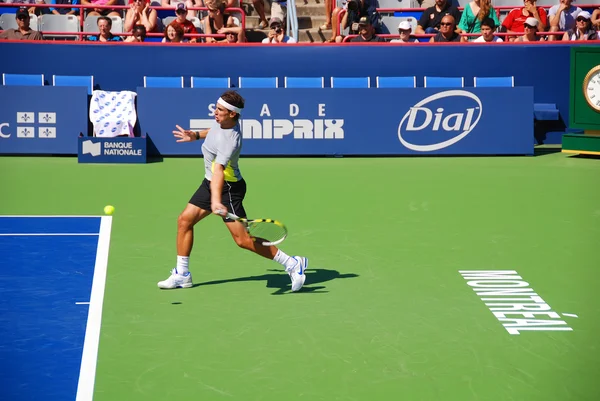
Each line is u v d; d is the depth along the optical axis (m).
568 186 19.58
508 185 19.69
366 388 8.59
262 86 24.56
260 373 8.96
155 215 16.45
